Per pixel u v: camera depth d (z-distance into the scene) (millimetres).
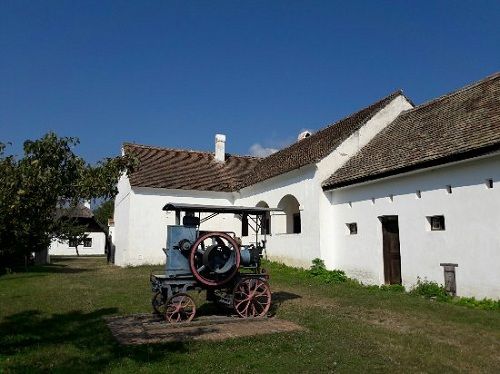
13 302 11148
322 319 9094
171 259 9008
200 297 11852
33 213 6645
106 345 7082
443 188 12117
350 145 17875
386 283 14305
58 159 6855
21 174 6238
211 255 9195
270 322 8859
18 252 10281
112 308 10312
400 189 13703
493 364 6316
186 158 27234
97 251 46500
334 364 6145
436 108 15906
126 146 26797
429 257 12430
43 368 5953
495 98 12898
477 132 11641
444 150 12062
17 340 7445
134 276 17297
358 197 15719
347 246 16188
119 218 25312
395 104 18859
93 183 6934
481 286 10812
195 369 5902
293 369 5945
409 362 6320
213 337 7539
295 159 20125
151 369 5883
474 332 8102
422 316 9477
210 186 24344
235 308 9211
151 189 23000
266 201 21734
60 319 9125
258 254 10156
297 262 18453
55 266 24062
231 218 24750
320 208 17094
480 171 11016
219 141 28250
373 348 6980
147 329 8188
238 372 5812
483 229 10852
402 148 14648
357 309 10289
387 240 14453
